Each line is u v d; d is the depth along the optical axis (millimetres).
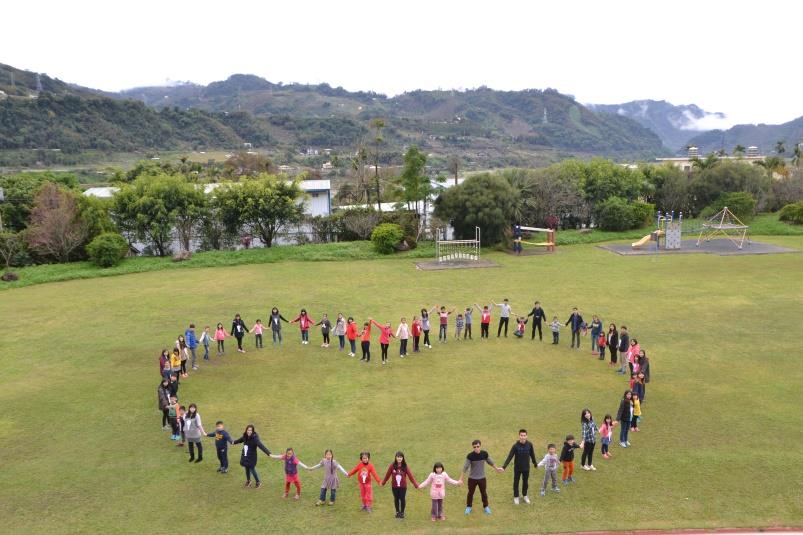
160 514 12000
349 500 12531
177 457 14539
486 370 19938
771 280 31516
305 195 44469
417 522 11641
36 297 31078
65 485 13172
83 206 40031
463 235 44031
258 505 12336
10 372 20438
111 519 11828
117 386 19094
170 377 17125
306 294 30609
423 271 35969
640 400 16172
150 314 27438
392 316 26422
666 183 53469
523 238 45969
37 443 15273
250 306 28469
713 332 23234
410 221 43656
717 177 52281
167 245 42688
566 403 17078
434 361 20953
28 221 42031
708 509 11797
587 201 50188
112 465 14102
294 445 14820
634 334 23156
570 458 12703
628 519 11547
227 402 17609
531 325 25078
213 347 22891
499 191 42969
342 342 22562
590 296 29078
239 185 43031
